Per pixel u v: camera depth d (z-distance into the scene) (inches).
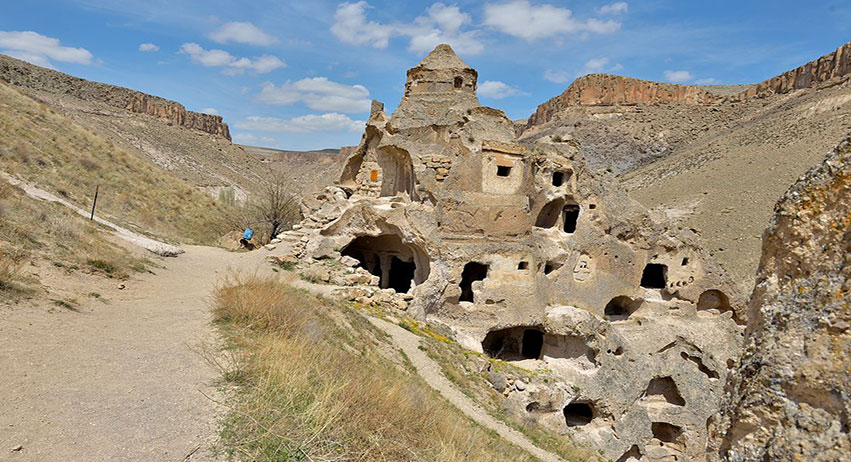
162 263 748.0
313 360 367.6
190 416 261.3
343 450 256.1
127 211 1211.9
